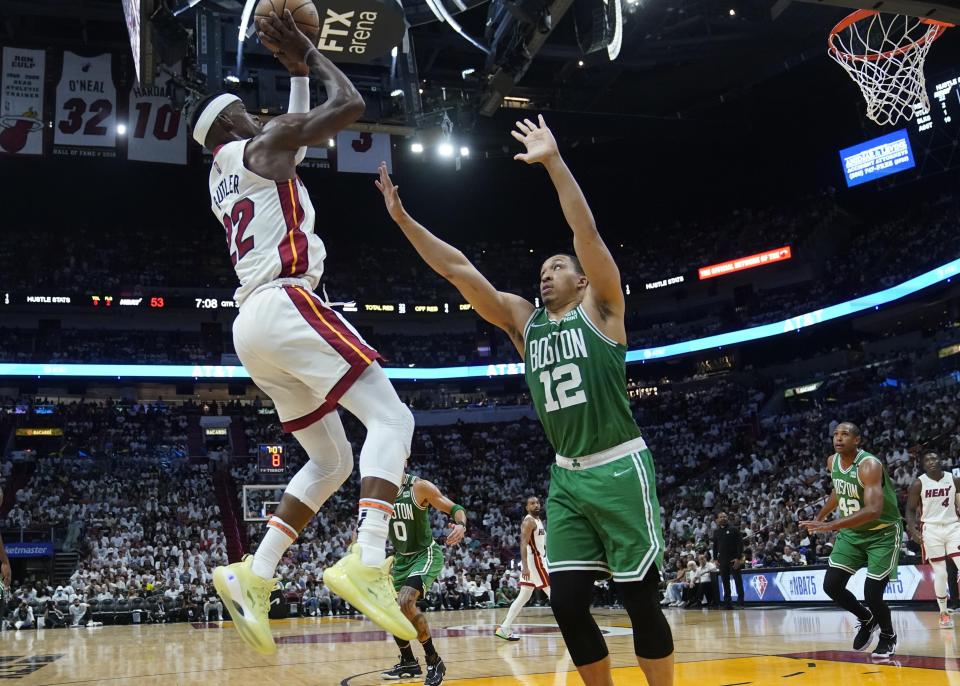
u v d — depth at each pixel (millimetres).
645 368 35969
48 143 21469
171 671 6898
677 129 29078
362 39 10188
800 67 28078
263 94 13656
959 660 5582
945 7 11234
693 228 37812
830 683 4637
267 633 2639
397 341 36281
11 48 21297
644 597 3164
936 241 26906
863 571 12602
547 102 28688
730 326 31922
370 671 6555
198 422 32281
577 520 3258
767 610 13328
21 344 31953
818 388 29438
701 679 4996
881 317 31016
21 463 27422
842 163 28859
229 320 34844
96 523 23109
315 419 2941
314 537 23406
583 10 13180
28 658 8680
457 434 33688
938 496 8914
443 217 38531
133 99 22188
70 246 34312
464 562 22031
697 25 25016
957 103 26422
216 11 12398
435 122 15602
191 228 36719
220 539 23109
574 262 3529
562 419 3285
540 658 7137
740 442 28609
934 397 23484
